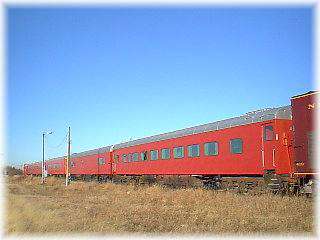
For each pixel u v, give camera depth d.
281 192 18.50
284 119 19.56
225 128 23.09
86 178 48.72
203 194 20.06
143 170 33.41
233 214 13.68
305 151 16.94
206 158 24.72
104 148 43.84
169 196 20.55
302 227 11.64
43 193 27.31
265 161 19.94
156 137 31.92
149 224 12.37
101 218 13.57
